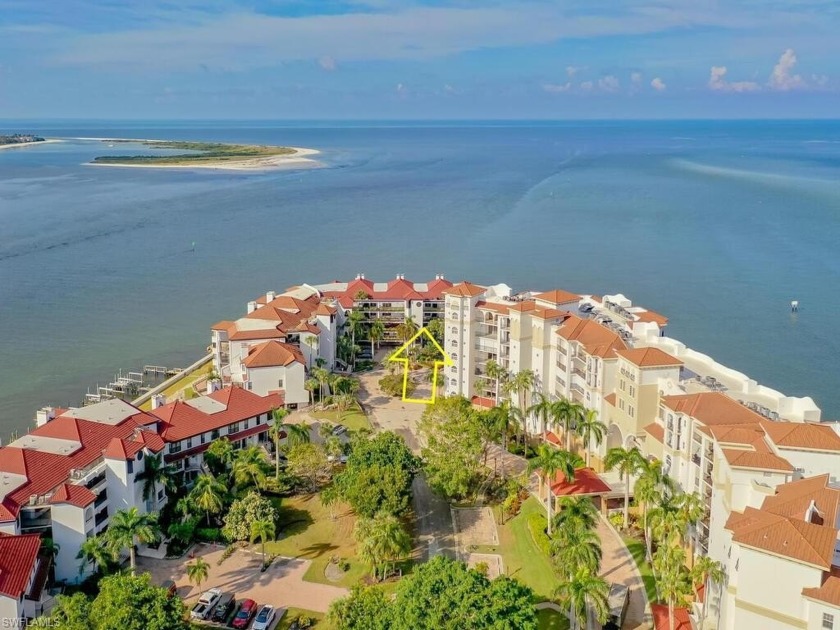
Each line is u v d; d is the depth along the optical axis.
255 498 107.00
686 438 100.00
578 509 93.50
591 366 127.06
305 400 154.25
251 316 170.75
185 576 97.81
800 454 87.12
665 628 85.06
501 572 98.69
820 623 68.81
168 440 118.94
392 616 74.88
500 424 124.94
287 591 95.06
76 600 78.19
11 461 100.19
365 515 103.50
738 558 73.94
